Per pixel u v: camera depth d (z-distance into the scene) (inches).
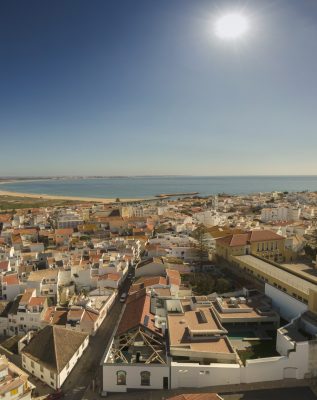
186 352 2464.3
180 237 6166.3
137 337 2689.5
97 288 4104.3
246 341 2834.6
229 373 2354.8
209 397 1897.1
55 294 3821.4
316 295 2815.0
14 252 5561.0
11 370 2373.3
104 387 2391.7
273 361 2378.2
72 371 2640.3
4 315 3383.4
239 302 3314.5
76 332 2918.3
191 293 3809.1
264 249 4667.8
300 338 2536.9
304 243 5659.5
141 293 3486.7
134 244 5821.9
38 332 2938.0
